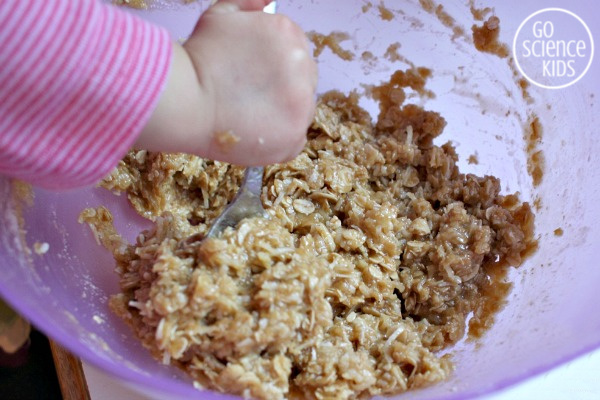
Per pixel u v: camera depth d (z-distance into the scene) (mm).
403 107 557
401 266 482
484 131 534
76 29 321
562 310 406
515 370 345
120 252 440
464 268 471
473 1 499
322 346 403
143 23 343
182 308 370
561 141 486
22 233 385
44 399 454
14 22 313
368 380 394
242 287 386
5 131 322
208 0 506
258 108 358
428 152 527
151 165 485
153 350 380
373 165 515
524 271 476
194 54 358
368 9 528
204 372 373
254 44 362
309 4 527
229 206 432
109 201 478
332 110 551
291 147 374
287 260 398
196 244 400
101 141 332
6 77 314
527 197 505
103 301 410
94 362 315
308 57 373
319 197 477
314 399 392
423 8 517
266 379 373
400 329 434
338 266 439
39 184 349
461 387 357
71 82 319
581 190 463
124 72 327
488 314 468
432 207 518
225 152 367
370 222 468
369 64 552
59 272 398
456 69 532
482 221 498
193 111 348
